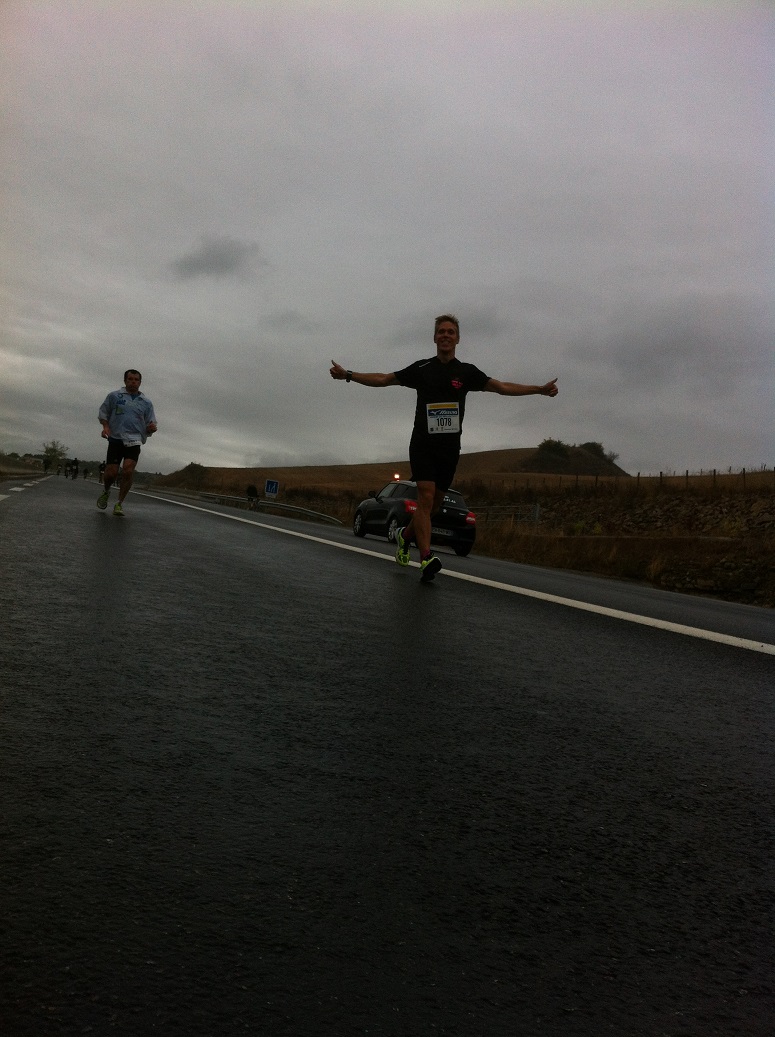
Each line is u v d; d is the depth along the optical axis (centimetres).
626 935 155
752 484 3781
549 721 301
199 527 1231
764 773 263
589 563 1797
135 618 430
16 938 135
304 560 853
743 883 182
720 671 439
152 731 247
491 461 15088
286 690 311
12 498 1577
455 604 609
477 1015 127
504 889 169
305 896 158
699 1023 130
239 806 197
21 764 210
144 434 1295
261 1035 118
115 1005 121
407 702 310
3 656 321
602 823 209
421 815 203
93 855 165
